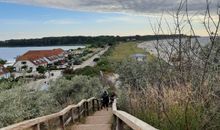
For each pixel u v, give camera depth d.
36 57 111.19
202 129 4.09
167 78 5.20
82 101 16.39
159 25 4.90
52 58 124.38
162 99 5.10
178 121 4.47
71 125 12.14
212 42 4.04
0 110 9.95
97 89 34.12
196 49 4.39
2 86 11.73
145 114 6.25
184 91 4.67
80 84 28.69
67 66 96.56
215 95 3.93
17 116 10.02
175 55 4.73
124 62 20.80
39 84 13.77
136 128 4.55
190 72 4.49
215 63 4.14
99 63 69.62
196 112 4.25
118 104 11.59
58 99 24.19
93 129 11.23
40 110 12.03
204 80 4.17
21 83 12.52
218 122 4.01
